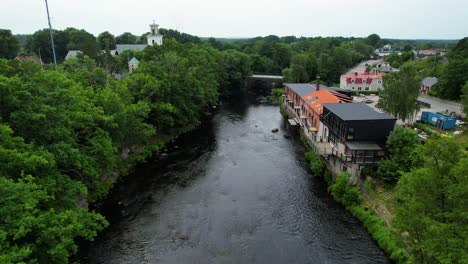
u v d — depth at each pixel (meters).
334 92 63.97
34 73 30.02
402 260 24.80
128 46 137.12
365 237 29.34
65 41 119.19
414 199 19.34
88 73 44.25
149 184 39.75
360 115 40.53
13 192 18.16
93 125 33.25
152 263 26.06
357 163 36.19
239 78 110.88
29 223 17.86
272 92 105.69
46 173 24.36
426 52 193.62
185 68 62.25
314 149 46.69
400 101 50.44
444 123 53.84
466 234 16.19
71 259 26.38
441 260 16.09
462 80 75.62
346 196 34.12
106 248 27.88
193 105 64.12
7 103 23.58
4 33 89.12
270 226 31.23
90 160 30.56
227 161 47.53
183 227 30.95
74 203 26.05
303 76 109.62
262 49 148.75
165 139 55.78
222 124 68.31
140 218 32.41
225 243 28.59
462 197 17.19
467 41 100.19
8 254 16.30
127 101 43.69
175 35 181.88
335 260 26.52
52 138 26.59
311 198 36.47
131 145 44.19
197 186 39.44
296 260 26.50
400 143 34.00
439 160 19.34
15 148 21.33
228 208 34.44
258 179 41.41
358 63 174.38
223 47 183.88
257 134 61.25
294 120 65.25
